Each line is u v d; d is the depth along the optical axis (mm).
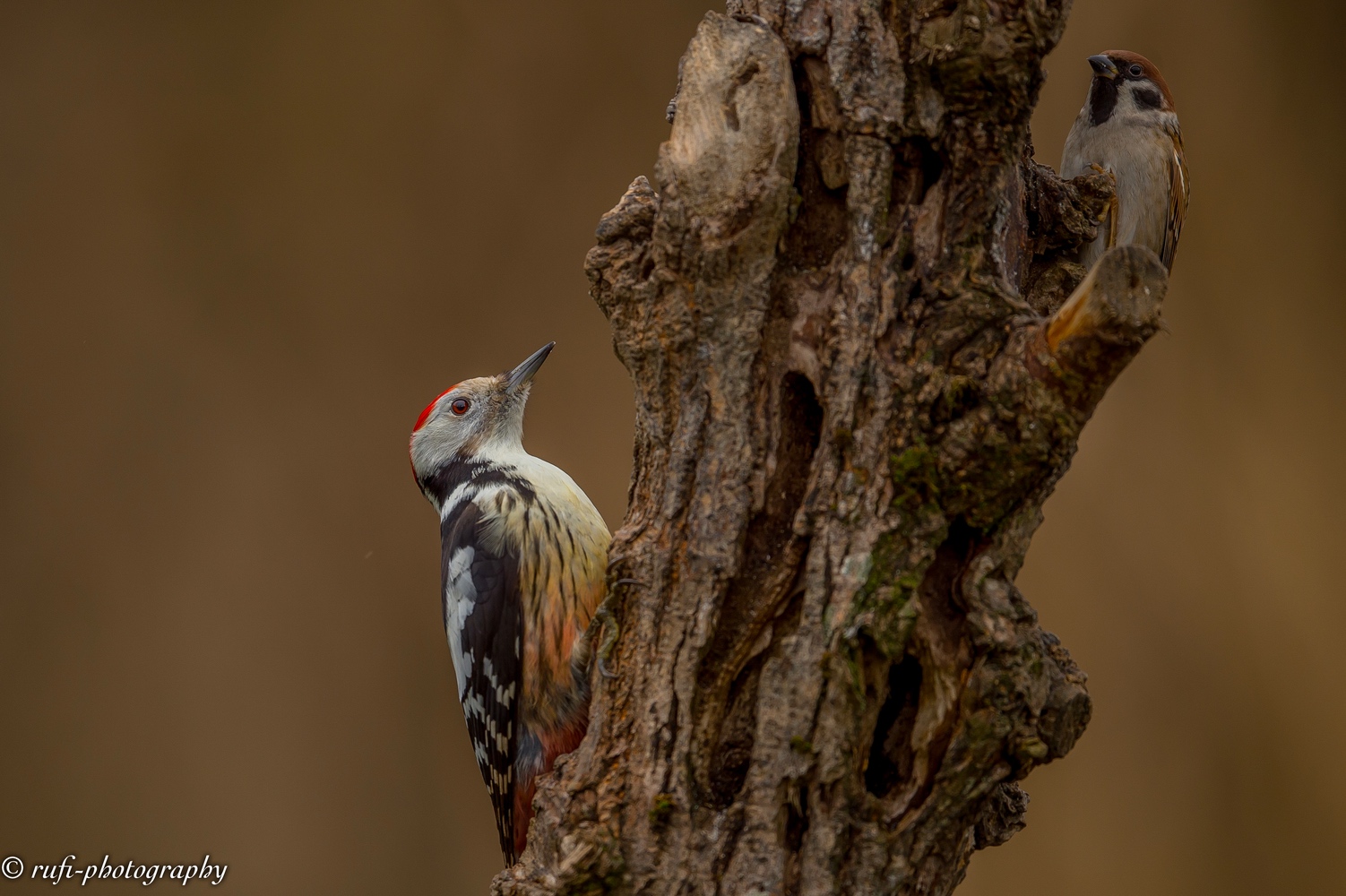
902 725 4203
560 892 4281
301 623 14172
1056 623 12883
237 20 14484
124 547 14031
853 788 3996
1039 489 4082
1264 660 12641
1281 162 13516
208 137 14422
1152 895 12250
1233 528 12977
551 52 14664
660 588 4340
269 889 13664
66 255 14180
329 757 13984
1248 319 13391
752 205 4176
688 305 4324
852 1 4289
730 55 4262
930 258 4254
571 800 4398
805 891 3996
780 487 4301
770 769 4035
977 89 4230
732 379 4293
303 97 14508
